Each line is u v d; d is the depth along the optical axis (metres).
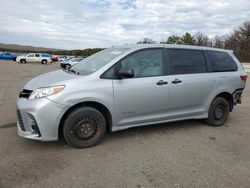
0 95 8.88
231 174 3.47
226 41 63.75
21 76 16.97
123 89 4.28
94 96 4.05
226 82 5.57
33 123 3.85
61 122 4.10
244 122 6.07
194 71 5.15
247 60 58.66
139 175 3.36
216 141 4.71
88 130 4.17
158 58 4.74
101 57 4.80
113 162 3.71
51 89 3.85
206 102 5.37
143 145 4.38
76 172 3.38
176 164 3.71
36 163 3.60
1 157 3.75
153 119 4.74
